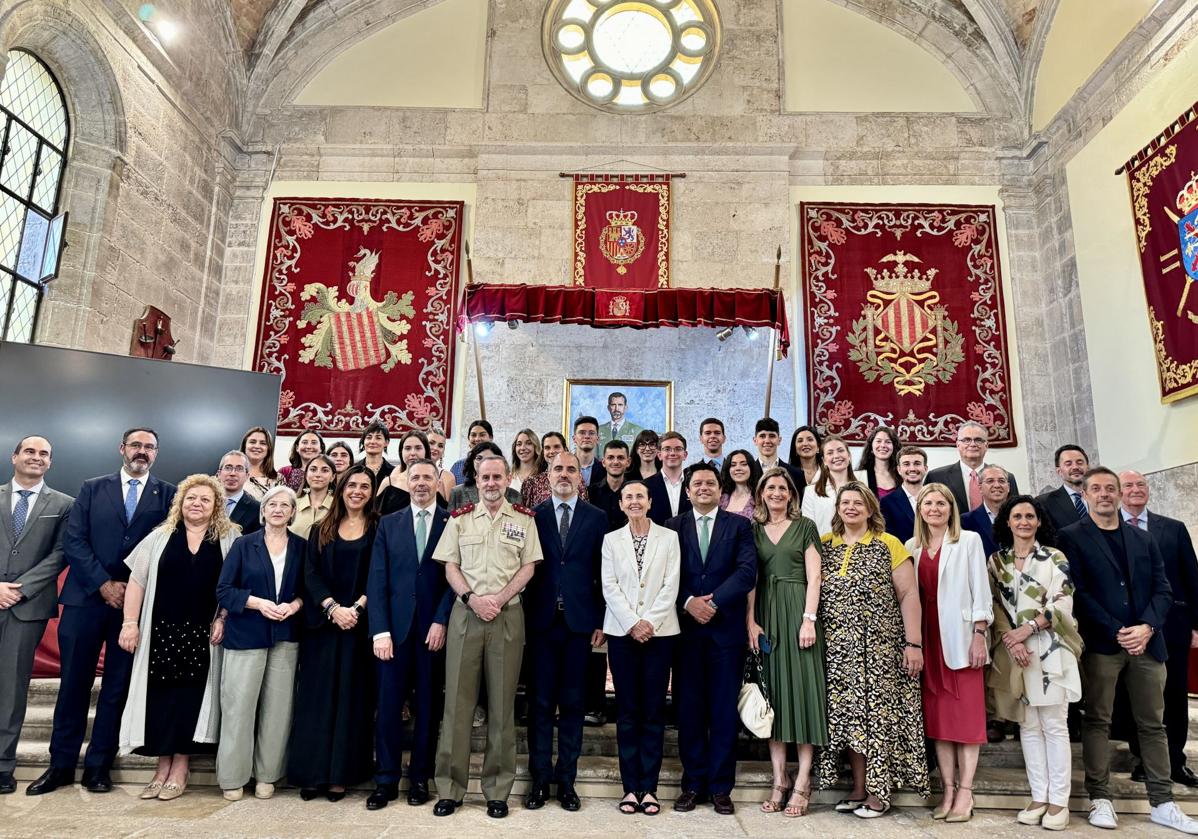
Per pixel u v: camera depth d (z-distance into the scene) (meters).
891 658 4.59
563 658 4.80
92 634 4.79
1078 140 9.64
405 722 5.31
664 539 4.85
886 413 9.92
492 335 10.09
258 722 4.71
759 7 11.27
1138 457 8.38
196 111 9.94
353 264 10.48
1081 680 4.77
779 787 4.67
